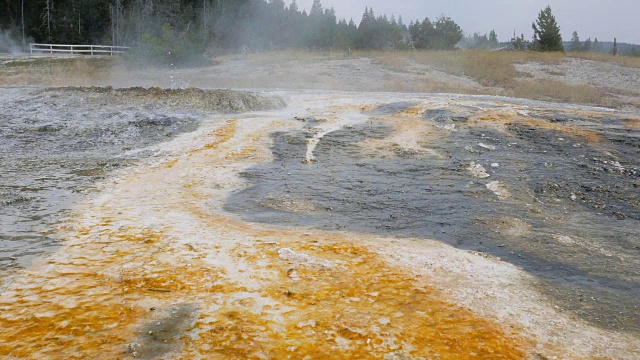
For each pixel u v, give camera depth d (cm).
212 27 4450
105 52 3272
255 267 385
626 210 569
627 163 736
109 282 357
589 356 283
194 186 629
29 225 475
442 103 1200
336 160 771
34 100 1159
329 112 1117
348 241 453
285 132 935
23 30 3691
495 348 287
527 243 465
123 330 297
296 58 2678
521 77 2144
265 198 587
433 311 326
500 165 732
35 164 729
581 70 2272
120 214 512
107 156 782
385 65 2330
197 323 304
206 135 908
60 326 300
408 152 812
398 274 382
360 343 288
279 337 292
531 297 355
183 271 375
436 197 600
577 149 806
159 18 3856
